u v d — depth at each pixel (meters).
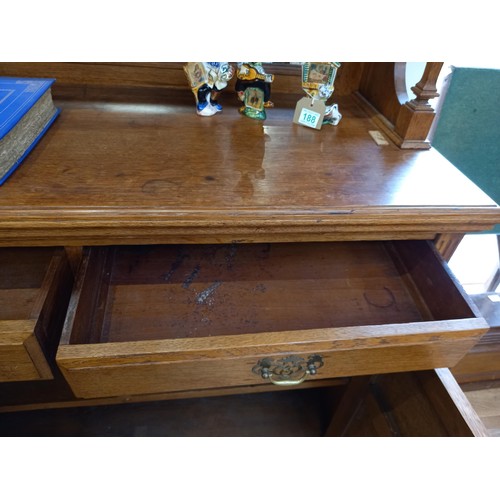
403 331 0.53
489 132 1.12
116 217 0.50
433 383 0.66
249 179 0.59
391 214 0.55
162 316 0.62
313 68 0.72
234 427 1.01
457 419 0.61
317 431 1.03
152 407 1.03
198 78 0.73
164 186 0.55
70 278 0.61
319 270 0.72
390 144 0.73
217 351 0.50
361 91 0.90
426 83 0.66
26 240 0.54
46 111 0.68
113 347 0.48
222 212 0.52
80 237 0.54
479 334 0.55
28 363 0.50
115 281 0.67
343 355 0.54
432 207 0.56
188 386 0.55
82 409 1.00
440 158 0.69
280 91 0.90
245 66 0.73
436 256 0.64
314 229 0.56
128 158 0.61
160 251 0.73
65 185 0.54
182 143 0.67
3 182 0.53
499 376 1.24
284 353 0.52
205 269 0.70
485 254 1.51
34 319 0.48
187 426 1.01
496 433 1.12
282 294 0.68
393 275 0.73
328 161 0.66
